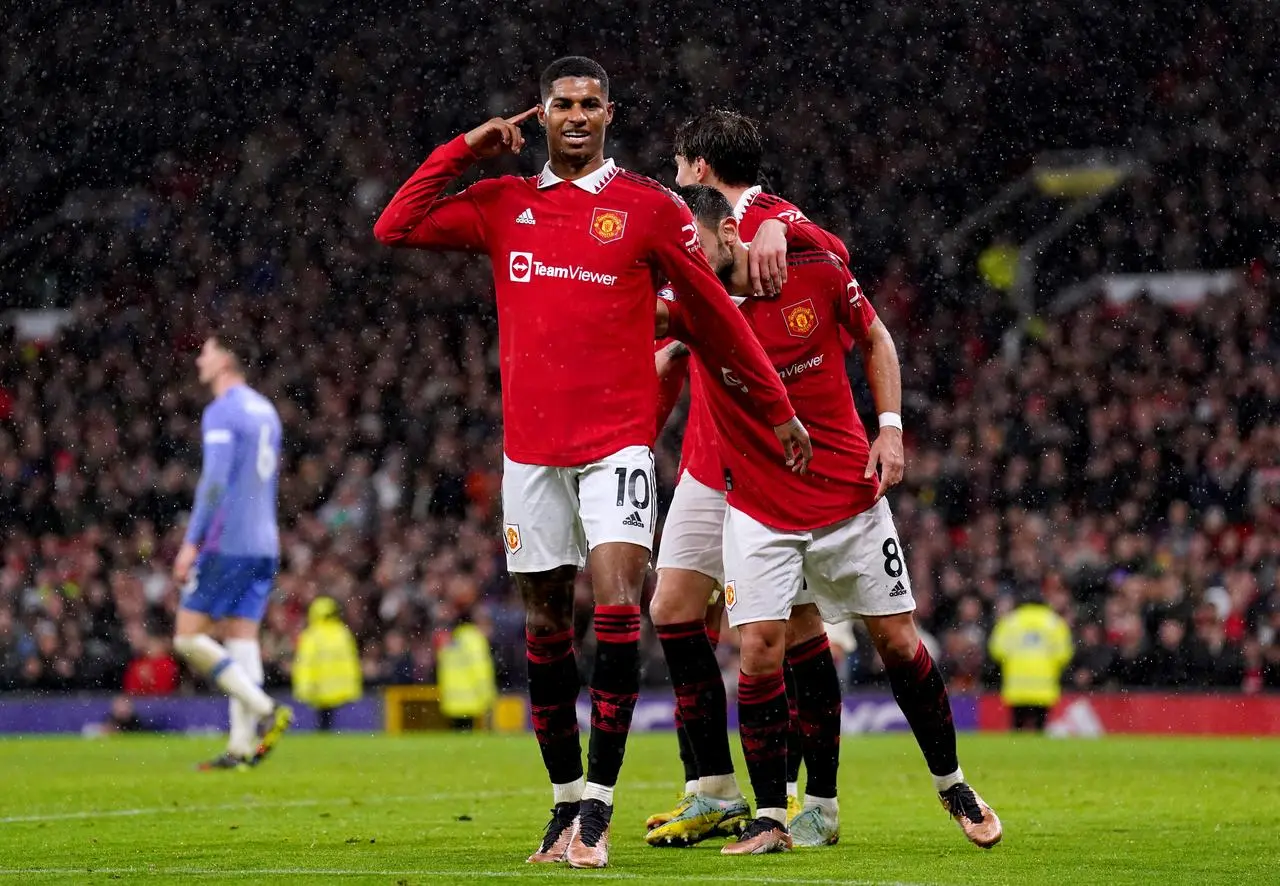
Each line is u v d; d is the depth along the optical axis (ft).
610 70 167.43
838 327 34.04
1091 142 170.19
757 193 35.50
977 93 169.37
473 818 43.21
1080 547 126.82
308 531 140.26
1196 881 28.12
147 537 141.18
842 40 167.22
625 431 30.71
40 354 167.84
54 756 77.36
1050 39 167.32
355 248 174.81
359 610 128.57
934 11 166.91
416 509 147.02
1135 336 153.69
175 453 159.02
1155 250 170.19
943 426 151.43
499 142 31.55
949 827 39.86
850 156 169.89
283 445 160.86
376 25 170.19
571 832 31.37
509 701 114.93
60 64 169.17
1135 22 166.71
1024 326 162.40
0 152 172.35
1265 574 116.37
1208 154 169.17
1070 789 54.39
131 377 166.50
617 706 30.17
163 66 171.42
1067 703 107.45
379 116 174.29
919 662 33.86
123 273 173.99
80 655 124.06
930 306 167.02
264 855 33.14
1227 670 110.93
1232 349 151.64
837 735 35.35
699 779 34.78
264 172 176.14
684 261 31.04
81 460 155.94
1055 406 148.97
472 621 122.31
